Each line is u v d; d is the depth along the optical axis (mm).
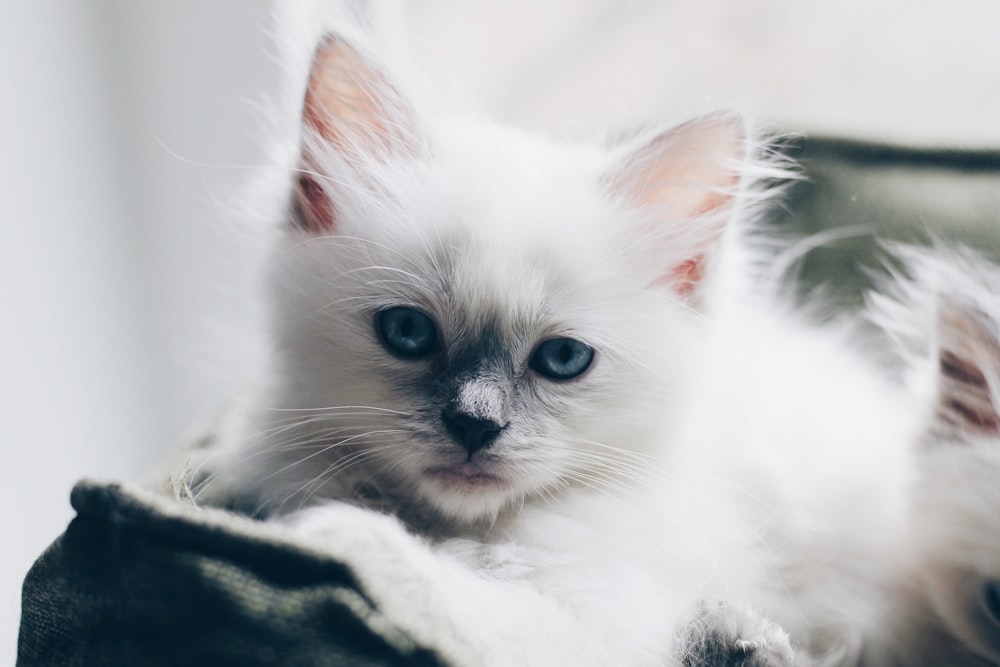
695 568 337
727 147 346
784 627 348
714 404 359
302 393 333
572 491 334
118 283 441
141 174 439
